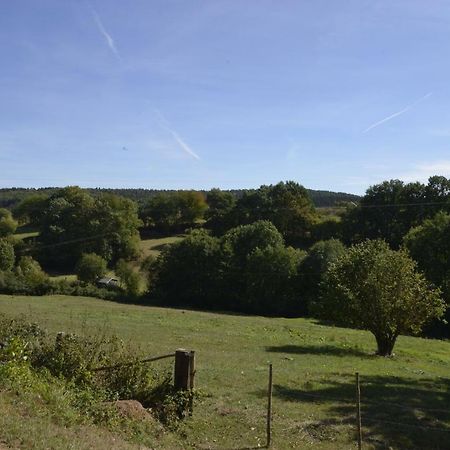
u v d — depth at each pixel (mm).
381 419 14688
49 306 57156
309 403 16219
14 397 9602
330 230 87500
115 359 12992
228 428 12461
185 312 60188
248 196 102000
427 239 62406
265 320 55656
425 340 45906
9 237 95000
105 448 8625
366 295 32969
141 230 117062
